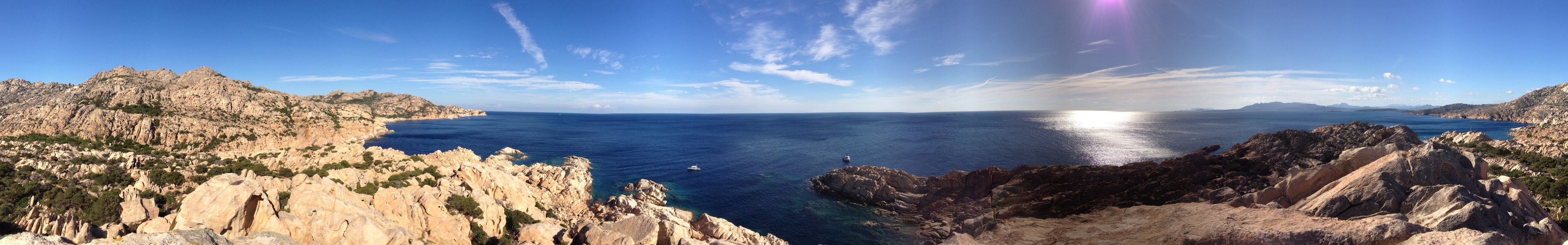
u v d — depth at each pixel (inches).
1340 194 1173.7
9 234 1286.9
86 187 2079.2
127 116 4564.5
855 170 3073.3
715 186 3358.8
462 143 6850.4
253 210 1325.0
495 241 1718.8
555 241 1736.0
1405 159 1246.9
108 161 2465.6
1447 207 988.6
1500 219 914.1
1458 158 1325.0
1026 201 1517.0
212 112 5664.4
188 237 1127.0
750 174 3784.5
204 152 3196.4
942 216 2237.9
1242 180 1427.2
